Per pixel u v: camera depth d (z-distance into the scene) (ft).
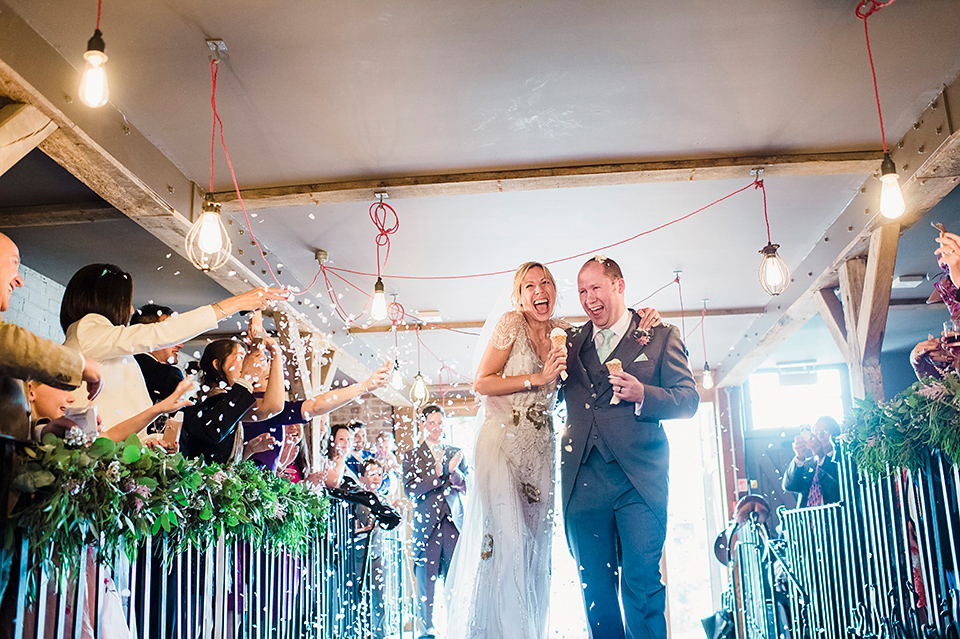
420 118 15.24
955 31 13.00
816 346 34.14
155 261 20.93
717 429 37.78
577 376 11.25
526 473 11.14
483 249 22.35
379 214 19.76
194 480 9.21
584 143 16.44
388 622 19.44
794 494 36.88
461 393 39.14
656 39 12.96
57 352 7.46
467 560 11.37
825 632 17.10
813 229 21.62
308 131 15.56
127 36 12.41
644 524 10.43
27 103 12.15
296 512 12.65
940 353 13.09
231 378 12.82
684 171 17.28
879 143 16.83
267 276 21.49
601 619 10.68
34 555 7.16
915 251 23.24
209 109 14.61
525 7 12.01
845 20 12.61
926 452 11.40
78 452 7.58
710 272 24.85
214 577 10.89
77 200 17.31
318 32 12.50
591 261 11.60
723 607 28.94
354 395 13.99
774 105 15.19
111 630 8.68
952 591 11.01
